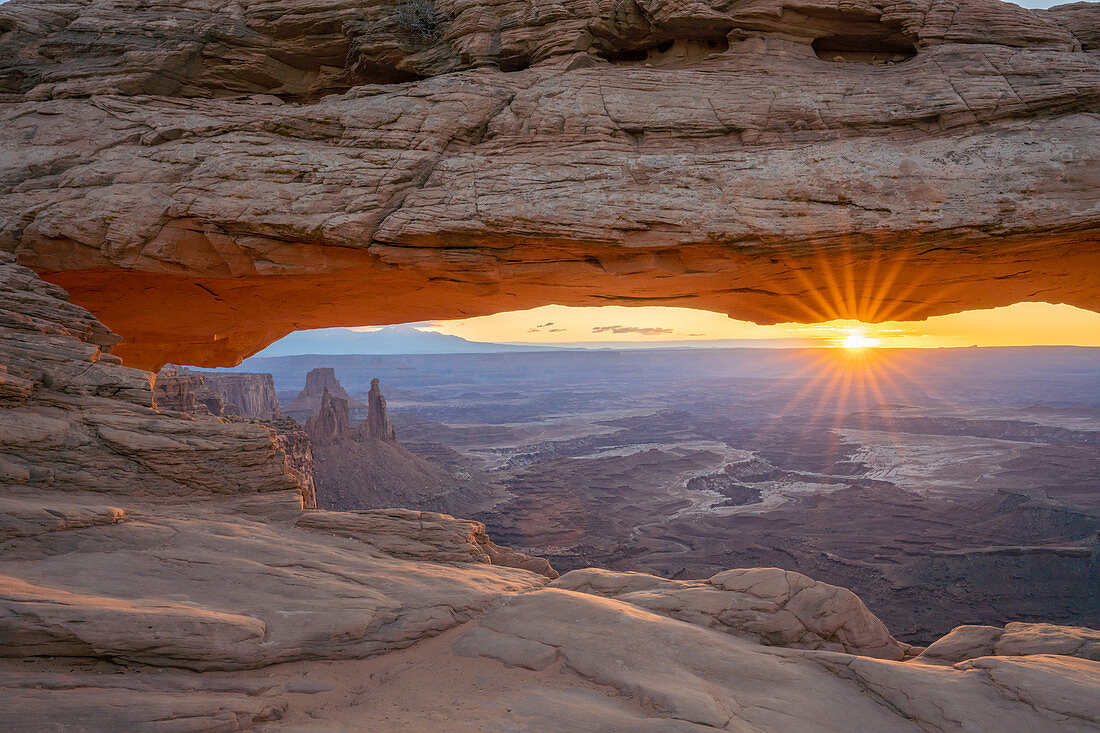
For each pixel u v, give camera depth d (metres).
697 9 16.39
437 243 15.80
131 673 7.07
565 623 9.28
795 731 6.91
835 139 15.52
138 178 16.56
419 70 18.39
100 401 12.80
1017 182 14.01
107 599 7.71
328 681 7.83
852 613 10.20
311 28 18.62
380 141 16.44
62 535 9.54
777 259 15.66
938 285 17.61
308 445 70.31
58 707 5.80
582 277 16.78
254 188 16.00
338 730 6.42
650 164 15.38
